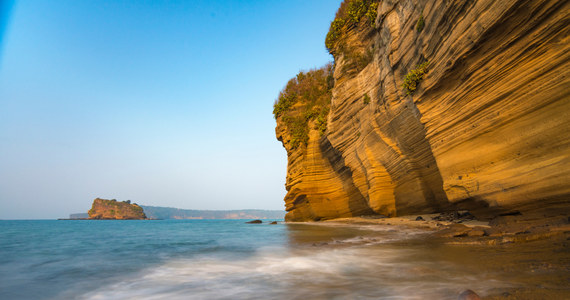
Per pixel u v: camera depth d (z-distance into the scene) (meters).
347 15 27.41
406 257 7.61
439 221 15.50
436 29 12.45
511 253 6.36
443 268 5.98
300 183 32.97
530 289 3.96
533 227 8.02
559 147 8.14
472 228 10.16
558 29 8.07
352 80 25.09
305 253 9.49
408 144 18.17
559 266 4.91
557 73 8.17
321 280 5.98
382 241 11.07
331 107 28.72
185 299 5.07
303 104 36.81
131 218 198.75
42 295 5.58
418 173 18.41
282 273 6.82
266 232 21.17
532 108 8.88
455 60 11.20
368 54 24.75
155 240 16.70
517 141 9.35
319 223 29.38
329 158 31.42
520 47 9.07
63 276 7.06
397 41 17.05
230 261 8.77
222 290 5.55
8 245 14.61
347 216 30.31
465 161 11.30
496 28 9.50
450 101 12.16
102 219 192.50
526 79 9.01
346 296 4.73
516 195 9.16
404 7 16.38
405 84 14.51
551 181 8.12
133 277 6.86
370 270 6.52
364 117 22.83
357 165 24.58
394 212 21.12
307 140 33.69
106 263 8.80
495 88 10.05
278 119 39.72
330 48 29.47
